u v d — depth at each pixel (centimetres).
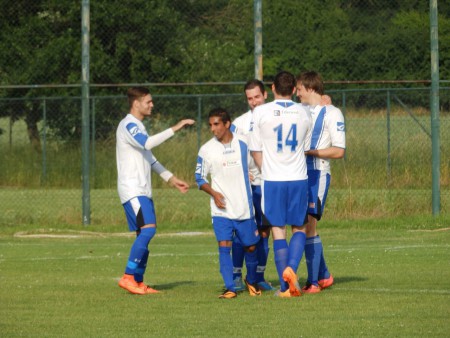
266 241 3647
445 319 2922
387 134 6975
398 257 4538
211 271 4253
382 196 6525
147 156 3619
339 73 8144
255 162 3428
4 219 6662
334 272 4072
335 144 3503
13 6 9106
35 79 9044
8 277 4062
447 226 5916
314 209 3503
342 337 2677
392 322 2878
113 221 6419
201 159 3484
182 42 8588
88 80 6366
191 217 6444
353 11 8119
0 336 2755
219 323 2920
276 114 3369
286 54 8406
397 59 7950
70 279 3997
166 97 7400
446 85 7756
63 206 7438
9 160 8094
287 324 2883
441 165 6975
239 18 8750
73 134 8381
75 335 2759
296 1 8419
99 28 8706
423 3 7900
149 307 3244
